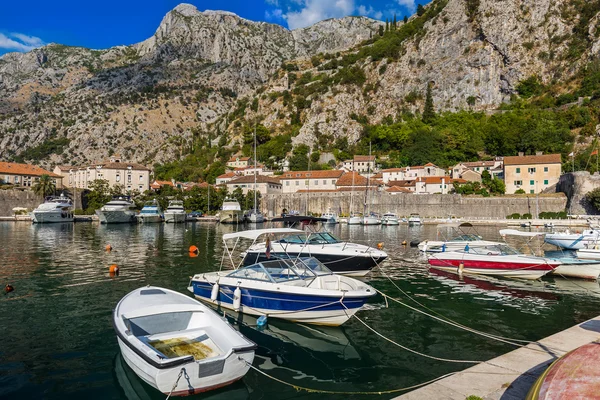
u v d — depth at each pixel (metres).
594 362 5.86
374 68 183.88
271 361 10.34
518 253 22.34
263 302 13.44
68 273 21.83
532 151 117.69
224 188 98.69
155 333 10.12
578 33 155.50
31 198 86.56
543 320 13.81
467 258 22.47
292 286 12.85
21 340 11.52
